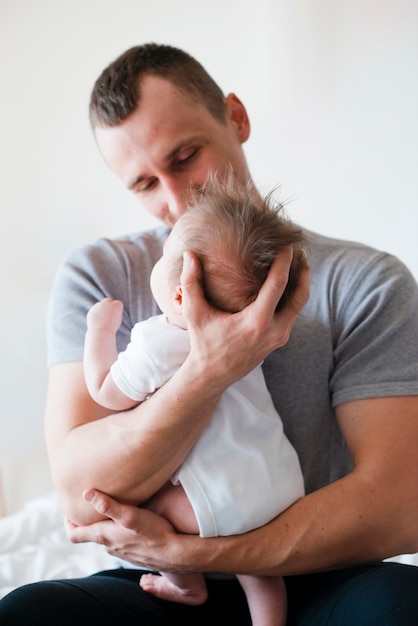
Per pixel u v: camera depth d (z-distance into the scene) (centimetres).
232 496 85
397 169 166
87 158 206
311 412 101
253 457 88
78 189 209
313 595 94
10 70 209
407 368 96
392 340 99
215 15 186
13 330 200
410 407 94
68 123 206
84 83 202
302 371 101
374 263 104
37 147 211
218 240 80
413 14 157
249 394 93
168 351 85
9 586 139
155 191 110
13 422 193
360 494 88
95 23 198
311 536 87
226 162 110
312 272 105
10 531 158
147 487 87
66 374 100
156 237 115
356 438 95
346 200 175
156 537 87
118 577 103
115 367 87
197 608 98
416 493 90
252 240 80
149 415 83
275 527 87
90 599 89
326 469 102
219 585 100
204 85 112
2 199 214
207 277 80
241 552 86
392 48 161
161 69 106
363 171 171
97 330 92
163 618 94
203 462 87
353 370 98
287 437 100
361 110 169
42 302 206
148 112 103
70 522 94
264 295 77
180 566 88
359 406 96
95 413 97
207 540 87
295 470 92
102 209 208
